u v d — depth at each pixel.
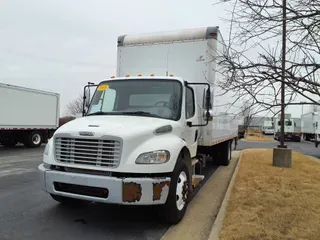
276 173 9.10
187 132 5.87
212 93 6.78
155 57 7.36
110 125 4.68
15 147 19.34
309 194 6.48
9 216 5.14
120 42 7.73
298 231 4.34
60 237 4.30
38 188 7.25
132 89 5.92
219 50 6.32
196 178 6.28
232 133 11.77
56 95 20.59
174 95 5.69
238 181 7.92
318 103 3.12
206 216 5.40
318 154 19.92
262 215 5.05
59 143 4.71
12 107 17.03
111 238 4.34
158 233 4.57
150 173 4.35
